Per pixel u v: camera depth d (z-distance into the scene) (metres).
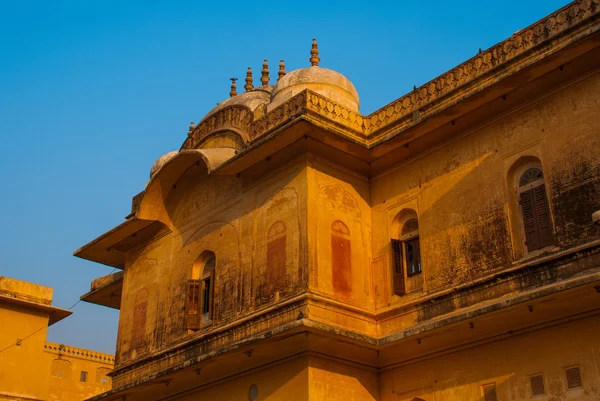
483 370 12.34
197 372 15.02
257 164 15.02
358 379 13.78
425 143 14.23
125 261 19.59
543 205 12.10
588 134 11.60
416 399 13.33
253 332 13.81
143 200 17.42
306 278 13.14
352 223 14.59
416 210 14.18
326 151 14.40
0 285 23.02
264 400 13.79
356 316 13.73
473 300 12.41
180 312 16.34
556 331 11.52
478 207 12.98
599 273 10.23
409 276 14.09
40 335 23.69
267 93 18.69
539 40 12.36
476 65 13.42
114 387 17.55
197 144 17.58
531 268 11.65
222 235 15.89
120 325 18.45
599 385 10.73
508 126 12.95
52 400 31.81
